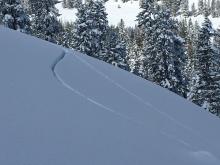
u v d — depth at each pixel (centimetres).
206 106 5947
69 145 1062
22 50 2250
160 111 1752
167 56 6272
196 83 6103
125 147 1145
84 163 973
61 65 2158
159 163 1099
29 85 1570
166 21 6278
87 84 1870
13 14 6406
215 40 6309
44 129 1138
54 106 1379
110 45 7431
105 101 1639
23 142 1017
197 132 1590
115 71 2433
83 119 1310
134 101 1798
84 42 7275
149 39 6750
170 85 6328
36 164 910
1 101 1315
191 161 1191
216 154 1349
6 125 1112
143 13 6919
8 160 903
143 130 1373
